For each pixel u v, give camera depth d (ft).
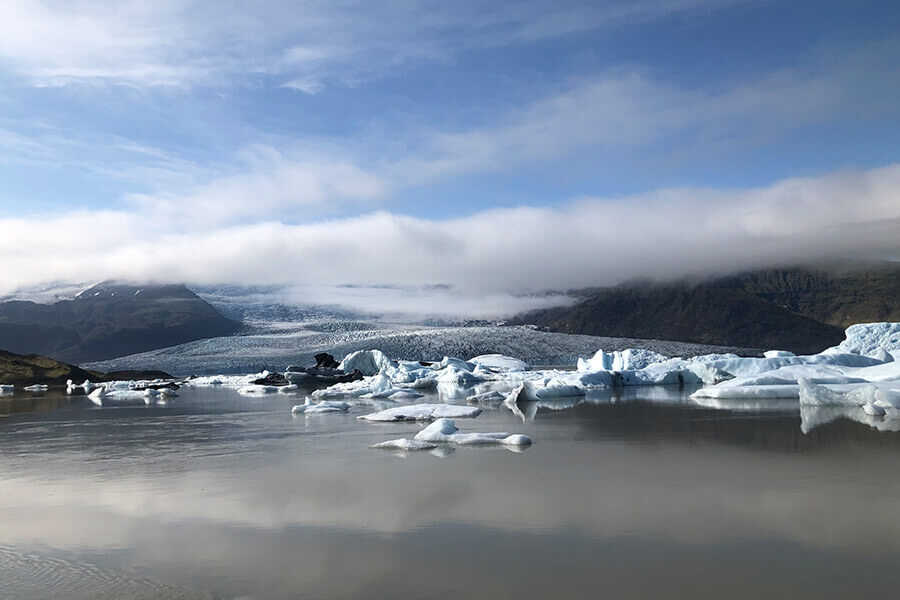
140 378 199.41
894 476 28.68
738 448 37.47
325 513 23.72
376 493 26.86
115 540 20.88
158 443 45.80
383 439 45.34
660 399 81.56
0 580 17.28
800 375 81.20
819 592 15.47
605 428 49.52
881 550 18.47
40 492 28.99
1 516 24.43
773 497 24.91
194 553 19.34
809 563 17.47
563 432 47.60
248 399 99.76
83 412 76.69
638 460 33.99
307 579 16.94
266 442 45.06
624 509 23.44
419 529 21.35
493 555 18.53
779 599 15.08
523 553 18.66
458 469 32.07
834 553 18.25
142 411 77.10
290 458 37.24
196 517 23.68
